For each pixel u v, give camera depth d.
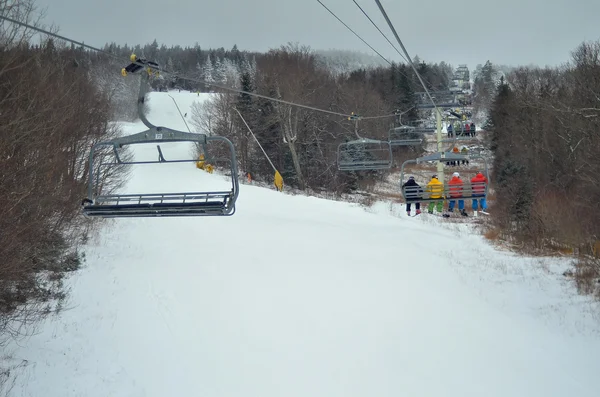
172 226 25.47
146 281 17.33
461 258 24.20
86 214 9.10
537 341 15.05
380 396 11.55
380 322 15.06
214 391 11.48
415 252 23.55
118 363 12.37
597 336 15.55
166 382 11.73
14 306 13.71
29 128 14.52
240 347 13.27
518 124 51.12
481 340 14.61
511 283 20.73
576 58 40.94
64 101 18.98
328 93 61.03
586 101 36.50
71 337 13.29
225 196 8.92
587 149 31.72
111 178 25.70
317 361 12.79
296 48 70.38
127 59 9.03
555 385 12.61
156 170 47.84
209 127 59.03
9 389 10.80
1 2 14.26
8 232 12.27
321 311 15.54
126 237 23.19
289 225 26.81
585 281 20.48
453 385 12.16
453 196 18.25
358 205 37.28
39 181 14.54
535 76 69.38
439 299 17.34
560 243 27.67
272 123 53.47
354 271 19.44
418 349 13.68
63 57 26.81
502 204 33.84
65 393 10.97
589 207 27.33
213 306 15.52
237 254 20.78
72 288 16.34
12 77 15.02
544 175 39.69
